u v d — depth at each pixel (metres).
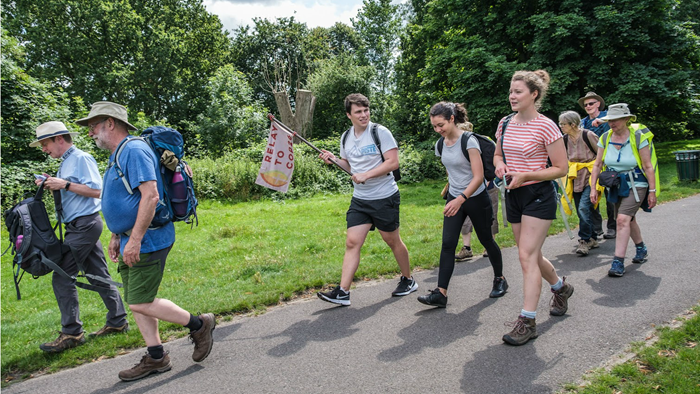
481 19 19.39
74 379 3.18
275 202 13.15
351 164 4.27
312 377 2.99
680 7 25.33
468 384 2.78
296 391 2.83
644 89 16.42
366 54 41.12
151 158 2.98
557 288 3.72
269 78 36.69
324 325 3.85
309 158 15.52
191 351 3.50
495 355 3.14
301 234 8.16
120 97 30.75
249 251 7.09
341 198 13.34
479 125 18.98
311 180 14.97
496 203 5.98
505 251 6.09
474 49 17.95
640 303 3.89
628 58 17.61
